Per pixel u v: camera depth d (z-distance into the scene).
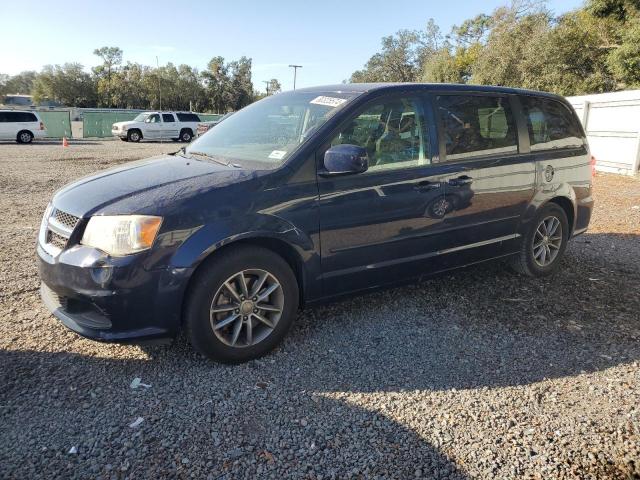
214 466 2.36
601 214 8.16
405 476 2.32
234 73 77.25
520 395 2.97
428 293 4.54
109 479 2.26
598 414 2.80
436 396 2.95
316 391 2.98
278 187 3.21
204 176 3.22
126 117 35.25
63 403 2.80
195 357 3.33
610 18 24.14
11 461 2.36
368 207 3.54
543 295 4.54
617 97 12.96
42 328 3.69
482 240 4.32
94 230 2.91
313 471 2.34
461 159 4.08
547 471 2.36
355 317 4.01
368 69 57.75
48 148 22.72
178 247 2.91
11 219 7.36
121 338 2.90
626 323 3.98
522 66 28.02
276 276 3.28
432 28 53.53
